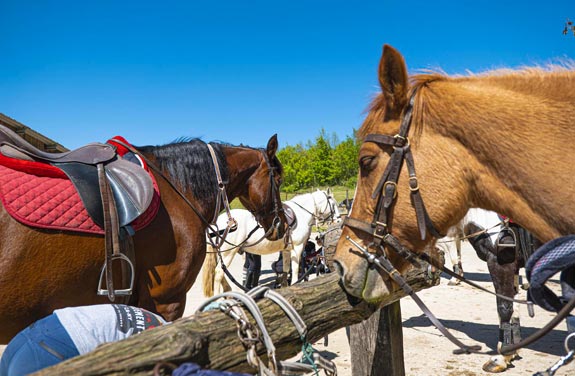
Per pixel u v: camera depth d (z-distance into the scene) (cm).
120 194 255
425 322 594
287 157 4816
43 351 144
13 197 230
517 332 433
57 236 236
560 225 168
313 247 902
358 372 281
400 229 187
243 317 151
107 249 242
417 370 423
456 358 455
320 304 194
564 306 151
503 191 179
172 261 282
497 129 177
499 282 439
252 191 389
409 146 185
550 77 186
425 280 265
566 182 166
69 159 259
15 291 226
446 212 182
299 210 834
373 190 190
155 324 168
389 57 184
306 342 167
